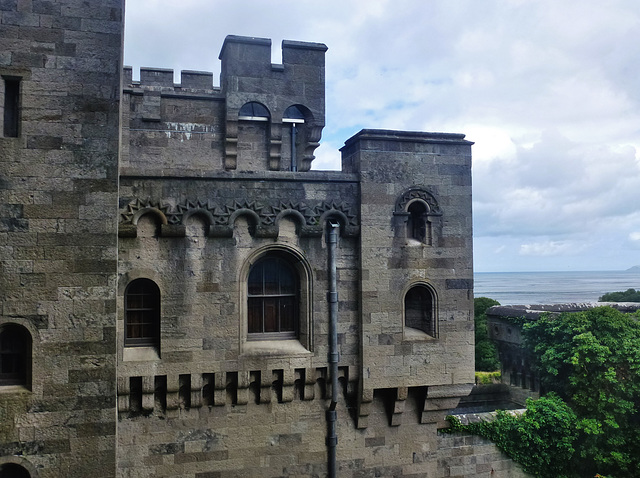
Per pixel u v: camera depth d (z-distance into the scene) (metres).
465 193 16.86
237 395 15.09
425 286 16.47
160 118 18.89
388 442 16.59
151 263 14.47
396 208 16.20
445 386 16.50
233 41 18.88
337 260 15.92
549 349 25.20
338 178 15.80
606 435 21.67
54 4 12.30
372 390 15.84
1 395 11.70
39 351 11.95
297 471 15.71
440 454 17.81
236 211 14.98
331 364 15.61
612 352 23.14
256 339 15.70
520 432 18.97
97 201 12.36
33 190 12.02
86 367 12.18
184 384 14.80
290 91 19.42
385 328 15.97
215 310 14.89
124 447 14.45
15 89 12.24
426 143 16.56
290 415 15.70
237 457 15.27
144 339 14.78
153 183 14.39
